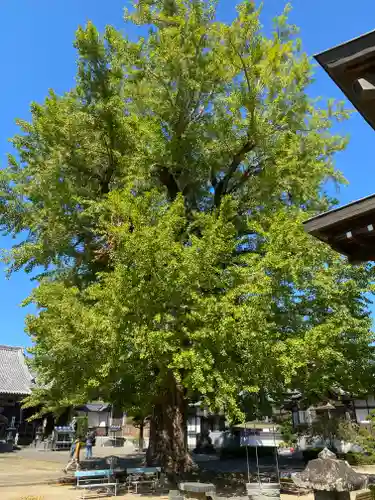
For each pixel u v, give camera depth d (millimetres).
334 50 3781
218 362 10375
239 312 9547
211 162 15070
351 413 28609
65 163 14109
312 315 12961
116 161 14398
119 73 14891
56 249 13953
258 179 14305
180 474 14469
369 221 4332
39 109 13953
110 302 9969
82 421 29266
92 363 10805
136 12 14711
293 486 14227
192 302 10273
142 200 11016
